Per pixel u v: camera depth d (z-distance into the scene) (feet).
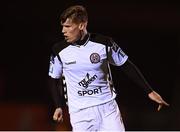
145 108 158.51
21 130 126.82
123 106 159.74
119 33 164.35
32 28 162.91
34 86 164.45
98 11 156.87
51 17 159.74
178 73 163.32
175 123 146.51
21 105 141.90
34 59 165.78
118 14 157.28
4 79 162.91
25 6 159.22
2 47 165.27
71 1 156.56
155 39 167.84
